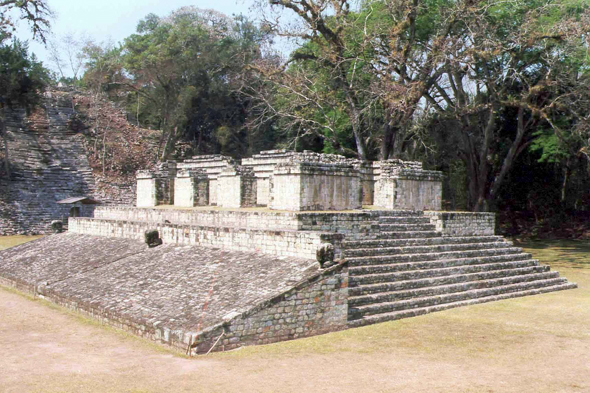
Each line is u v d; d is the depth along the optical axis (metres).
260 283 12.58
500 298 17.34
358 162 22.14
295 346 11.40
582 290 19.58
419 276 16.36
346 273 12.99
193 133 58.41
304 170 17.11
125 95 63.19
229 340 11.05
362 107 33.53
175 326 11.34
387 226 18.20
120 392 8.66
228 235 15.67
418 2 30.52
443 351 11.27
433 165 40.28
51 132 51.06
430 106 34.16
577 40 29.59
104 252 18.94
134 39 60.28
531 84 33.47
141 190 26.61
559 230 40.62
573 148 34.12
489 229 21.25
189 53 51.75
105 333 12.42
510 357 10.96
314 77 34.41
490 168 39.53
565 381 9.53
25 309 15.06
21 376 9.41
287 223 15.63
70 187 43.59
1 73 40.75
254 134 50.56
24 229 37.75
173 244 17.61
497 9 32.41
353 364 10.26
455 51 29.61
